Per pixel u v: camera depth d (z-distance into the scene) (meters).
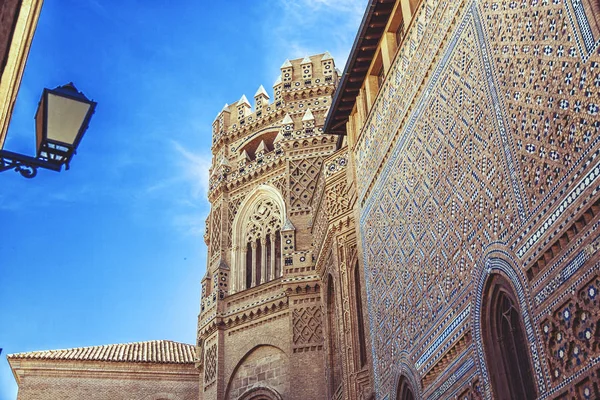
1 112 13.55
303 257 31.84
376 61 23.09
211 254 38.69
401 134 19.58
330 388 26.81
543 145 11.81
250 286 36.09
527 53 12.66
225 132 41.59
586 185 10.48
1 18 11.15
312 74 39.53
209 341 35.34
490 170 13.81
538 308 11.52
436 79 17.27
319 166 35.34
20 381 40.88
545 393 11.19
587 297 10.31
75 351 43.59
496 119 13.67
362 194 22.89
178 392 42.50
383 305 20.03
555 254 11.20
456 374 14.91
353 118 25.25
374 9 21.52
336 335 27.45
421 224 17.47
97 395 41.25
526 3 12.84
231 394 32.84
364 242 22.25
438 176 16.61
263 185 37.88
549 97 11.76
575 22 11.11
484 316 13.77
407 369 17.75
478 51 14.84
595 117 10.41
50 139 8.75
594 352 10.09
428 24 18.19
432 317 16.39
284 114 39.25
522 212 12.35
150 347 46.38
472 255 14.42
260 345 32.81
